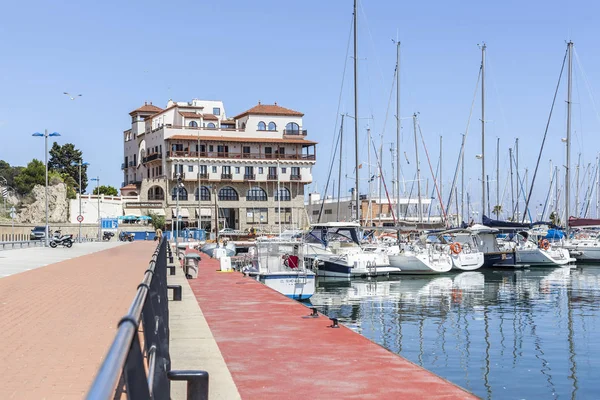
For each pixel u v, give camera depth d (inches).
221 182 4542.3
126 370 110.5
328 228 2007.9
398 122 2564.0
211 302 761.0
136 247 2512.3
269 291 894.4
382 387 348.8
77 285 835.4
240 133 4616.1
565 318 1096.2
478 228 2265.0
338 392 338.3
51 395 295.4
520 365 723.4
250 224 4584.2
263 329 551.5
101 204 4507.9
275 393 336.8
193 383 227.9
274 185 4638.3
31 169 4451.3
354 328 1001.5
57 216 4372.5
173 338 496.1
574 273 2097.7
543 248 2330.2
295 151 4694.9
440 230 2247.8
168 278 1098.1
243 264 1673.2
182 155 4446.4
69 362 369.4
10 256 1670.8
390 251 2106.3
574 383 637.9
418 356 778.2
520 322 1053.2
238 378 370.6
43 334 463.2
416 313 1178.6
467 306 1277.1
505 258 2257.6
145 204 4414.4
